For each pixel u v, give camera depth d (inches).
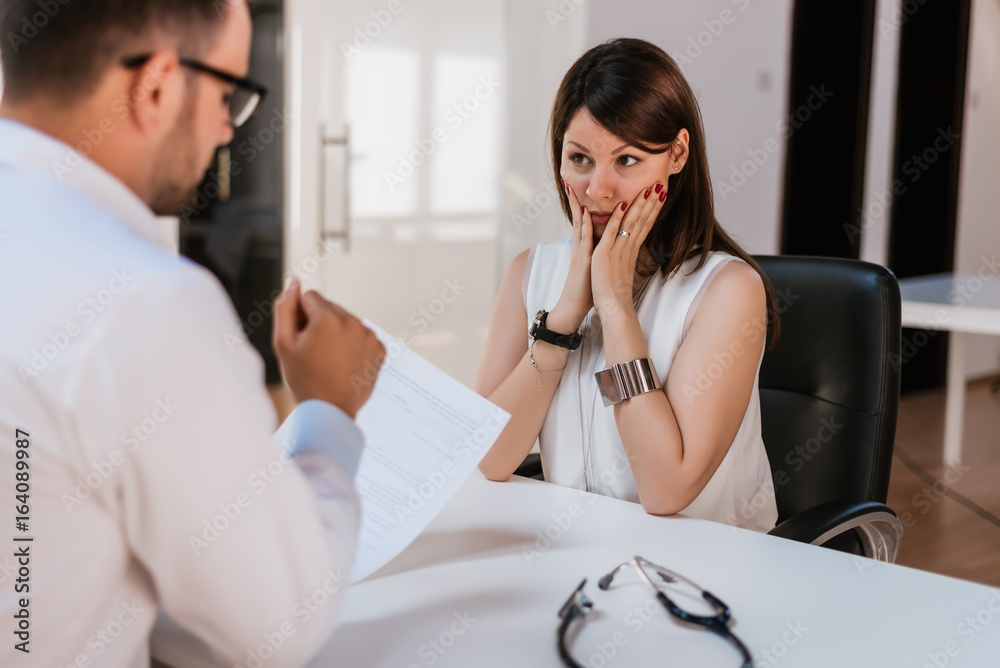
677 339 50.9
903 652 27.5
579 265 51.4
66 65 21.9
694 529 39.7
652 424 45.1
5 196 20.8
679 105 49.9
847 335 54.4
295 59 136.6
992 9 224.4
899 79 213.9
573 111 50.8
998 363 243.0
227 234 197.2
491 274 167.6
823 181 206.5
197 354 20.2
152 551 21.0
